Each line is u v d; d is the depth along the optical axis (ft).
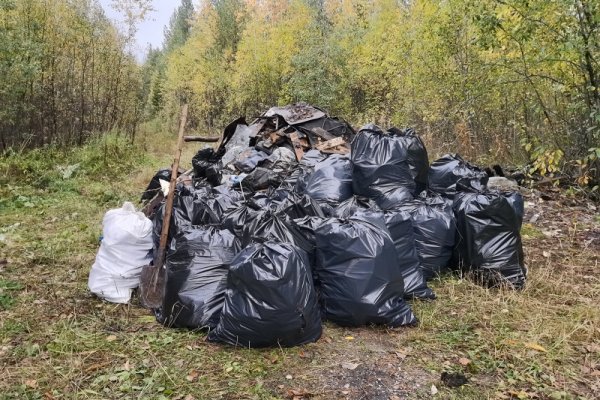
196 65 85.40
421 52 34.19
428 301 12.92
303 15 62.95
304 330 10.50
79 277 14.96
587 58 20.84
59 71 42.86
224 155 24.07
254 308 10.19
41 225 21.17
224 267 11.97
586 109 22.29
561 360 10.18
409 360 10.26
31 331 11.44
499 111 30.94
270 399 8.93
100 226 20.57
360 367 9.96
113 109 49.78
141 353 10.43
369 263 11.34
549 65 22.66
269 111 26.55
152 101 121.39
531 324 11.46
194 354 10.38
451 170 17.75
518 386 9.39
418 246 14.14
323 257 11.84
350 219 12.18
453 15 30.07
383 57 46.24
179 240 12.35
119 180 32.58
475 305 12.53
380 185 15.10
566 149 24.68
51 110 41.57
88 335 11.21
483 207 13.75
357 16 63.72
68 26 43.52
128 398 8.98
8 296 13.10
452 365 10.09
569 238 17.97
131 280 13.28
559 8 20.33
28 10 39.32
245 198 17.63
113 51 48.93
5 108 35.65
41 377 9.61
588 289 13.51
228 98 75.82
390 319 11.40
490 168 25.09
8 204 24.47
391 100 45.98
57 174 31.76
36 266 15.93
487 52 28.14
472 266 13.89
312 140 23.73
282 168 20.70
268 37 67.36
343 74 54.80
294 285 10.28
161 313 12.03
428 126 36.04
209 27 92.07
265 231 12.22
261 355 10.33
